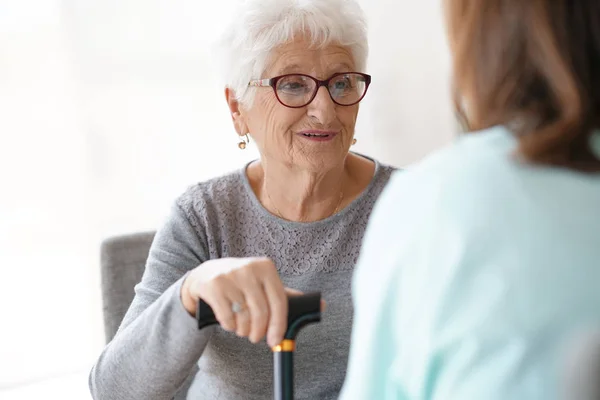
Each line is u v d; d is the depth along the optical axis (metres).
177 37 2.22
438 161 0.67
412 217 0.65
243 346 1.34
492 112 0.69
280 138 1.34
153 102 2.23
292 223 1.39
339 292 1.38
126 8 2.17
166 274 1.35
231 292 0.91
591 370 0.51
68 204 2.20
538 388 0.58
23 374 2.23
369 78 1.36
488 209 0.62
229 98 1.43
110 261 1.65
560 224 0.60
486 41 0.68
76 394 2.14
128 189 2.25
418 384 0.63
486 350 0.60
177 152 2.27
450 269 0.61
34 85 2.12
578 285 0.59
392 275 0.64
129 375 1.16
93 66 2.16
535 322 0.59
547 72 0.64
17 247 2.18
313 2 1.31
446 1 0.72
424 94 2.46
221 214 1.41
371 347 0.66
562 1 0.65
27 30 2.09
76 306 2.26
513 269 0.60
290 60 1.32
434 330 0.61
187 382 1.59
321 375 1.36
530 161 0.63
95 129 2.19
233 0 2.23
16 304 2.21
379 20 2.38
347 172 1.46
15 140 2.12
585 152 0.64
